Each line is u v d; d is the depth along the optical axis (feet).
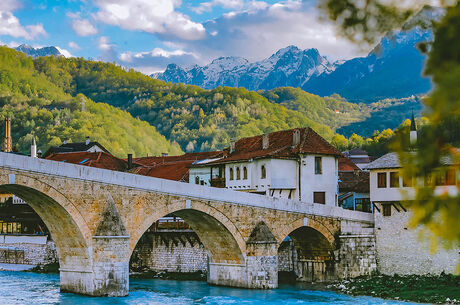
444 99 21.85
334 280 220.02
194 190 193.16
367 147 562.25
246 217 204.95
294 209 214.07
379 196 209.97
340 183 287.48
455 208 23.85
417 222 25.23
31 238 285.02
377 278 206.49
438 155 24.09
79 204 169.48
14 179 156.97
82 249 174.29
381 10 25.26
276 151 247.09
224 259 213.05
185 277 236.43
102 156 333.21
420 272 202.80
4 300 172.45
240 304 173.47
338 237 222.07
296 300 179.83
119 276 173.17
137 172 320.09
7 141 565.12
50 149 383.86
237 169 261.24
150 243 262.88
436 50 22.75
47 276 247.70
